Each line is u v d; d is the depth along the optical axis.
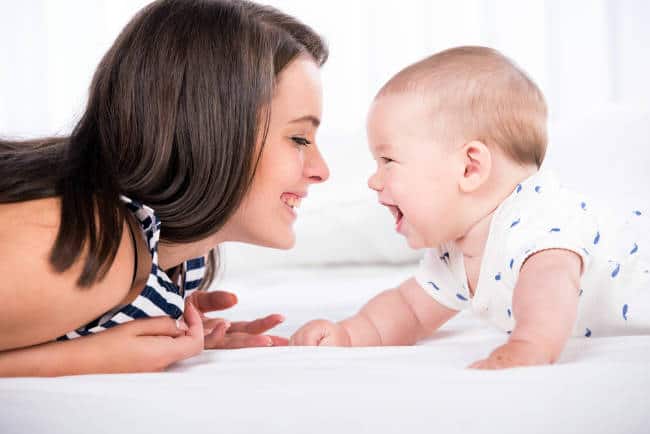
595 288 1.01
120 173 0.90
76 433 0.63
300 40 1.07
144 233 0.90
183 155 0.91
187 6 0.95
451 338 1.14
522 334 0.82
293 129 1.00
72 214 0.79
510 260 0.98
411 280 1.17
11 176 0.83
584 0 3.04
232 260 1.87
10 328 0.77
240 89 0.91
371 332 1.14
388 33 3.17
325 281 1.70
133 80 0.91
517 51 3.11
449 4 3.14
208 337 1.06
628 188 1.46
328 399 0.65
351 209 1.81
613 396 0.64
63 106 3.33
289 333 1.19
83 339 0.84
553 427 0.61
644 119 1.69
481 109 1.06
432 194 1.07
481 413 0.62
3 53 3.28
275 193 0.99
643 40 2.96
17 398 0.68
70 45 3.30
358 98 3.20
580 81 3.07
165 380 0.73
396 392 0.66
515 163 1.07
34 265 0.75
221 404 0.65
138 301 0.91
